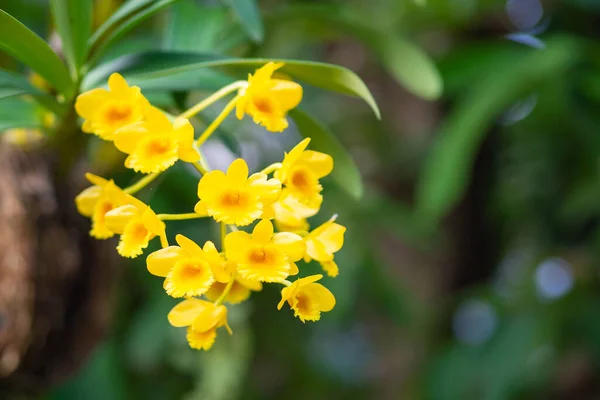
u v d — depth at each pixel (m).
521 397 1.88
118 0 1.05
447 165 1.38
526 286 1.89
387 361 1.97
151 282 1.55
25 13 1.49
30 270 1.01
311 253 0.88
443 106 1.86
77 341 1.04
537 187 1.89
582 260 1.85
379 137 1.88
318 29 1.31
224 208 0.85
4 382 1.03
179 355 1.52
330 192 1.62
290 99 0.89
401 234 1.74
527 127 1.75
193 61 0.93
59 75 0.94
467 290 1.91
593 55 1.47
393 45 1.11
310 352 2.04
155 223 0.86
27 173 1.01
